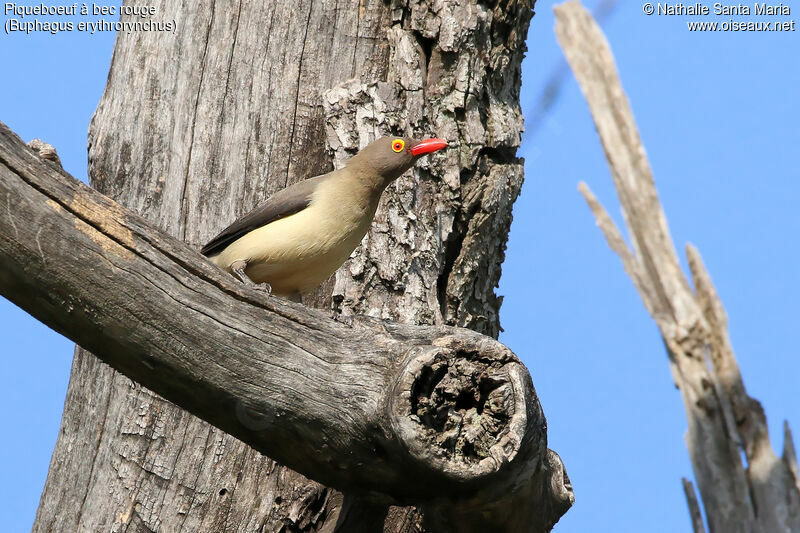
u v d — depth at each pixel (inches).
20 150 307.4
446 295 478.0
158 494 427.5
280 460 362.9
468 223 484.1
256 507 422.9
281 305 345.7
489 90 499.8
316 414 339.6
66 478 446.0
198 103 475.5
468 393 333.4
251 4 483.2
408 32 490.0
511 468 325.1
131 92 480.7
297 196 460.8
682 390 233.1
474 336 339.3
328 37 483.8
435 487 335.9
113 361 334.3
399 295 464.4
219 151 471.5
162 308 324.2
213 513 423.5
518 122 506.0
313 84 480.4
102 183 475.2
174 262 328.2
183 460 428.5
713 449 227.6
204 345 331.0
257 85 477.4
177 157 470.6
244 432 348.2
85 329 323.6
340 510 414.0
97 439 441.4
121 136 475.5
